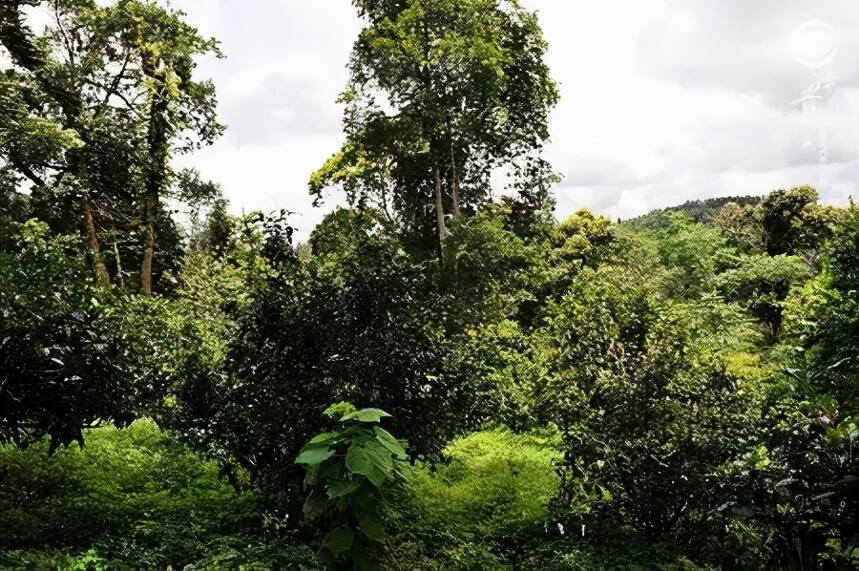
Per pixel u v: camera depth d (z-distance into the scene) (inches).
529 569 227.6
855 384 232.4
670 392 257.1
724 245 1425.9
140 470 294.2
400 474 87.3
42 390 216.2
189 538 218.1
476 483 322.3
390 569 142.6
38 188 711.7
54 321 214.4
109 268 875.4
